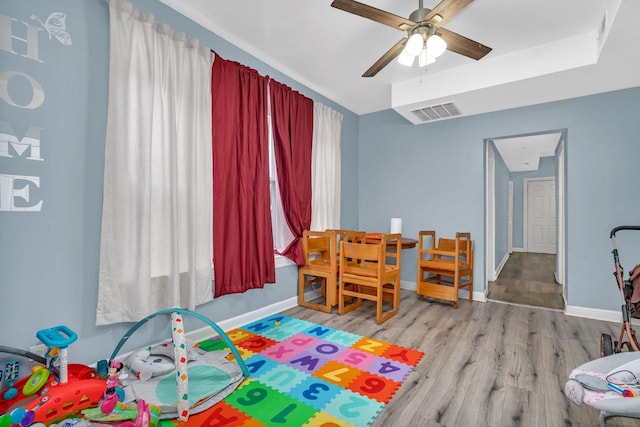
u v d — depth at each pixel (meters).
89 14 1.90
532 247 8.44
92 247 1.93
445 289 3.58
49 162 1.75
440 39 1.88
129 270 2.04
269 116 3.21
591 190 3.23
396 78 3.53
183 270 2.36
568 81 2.91
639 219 3.03
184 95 2.34
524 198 8.48
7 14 1.61
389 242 3.70
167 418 1.55
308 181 3.68
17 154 1.64
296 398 1.77
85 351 1.90
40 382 1.52
